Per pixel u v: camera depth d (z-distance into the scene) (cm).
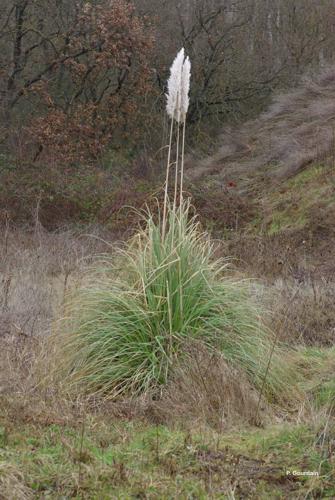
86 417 518
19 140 2177
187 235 652
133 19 2389
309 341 805
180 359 602
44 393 559
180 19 2800
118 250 684
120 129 2673
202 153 2480
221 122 2864
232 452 474
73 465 435
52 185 1941
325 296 948
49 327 753
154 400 582
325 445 475
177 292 625
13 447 459
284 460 463
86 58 2536
